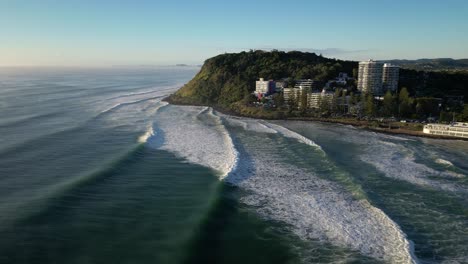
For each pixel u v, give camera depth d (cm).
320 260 3195
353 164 5941
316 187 4866
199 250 3325
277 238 3562
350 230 3691
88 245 3303
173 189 4703
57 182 4741
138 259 3122
